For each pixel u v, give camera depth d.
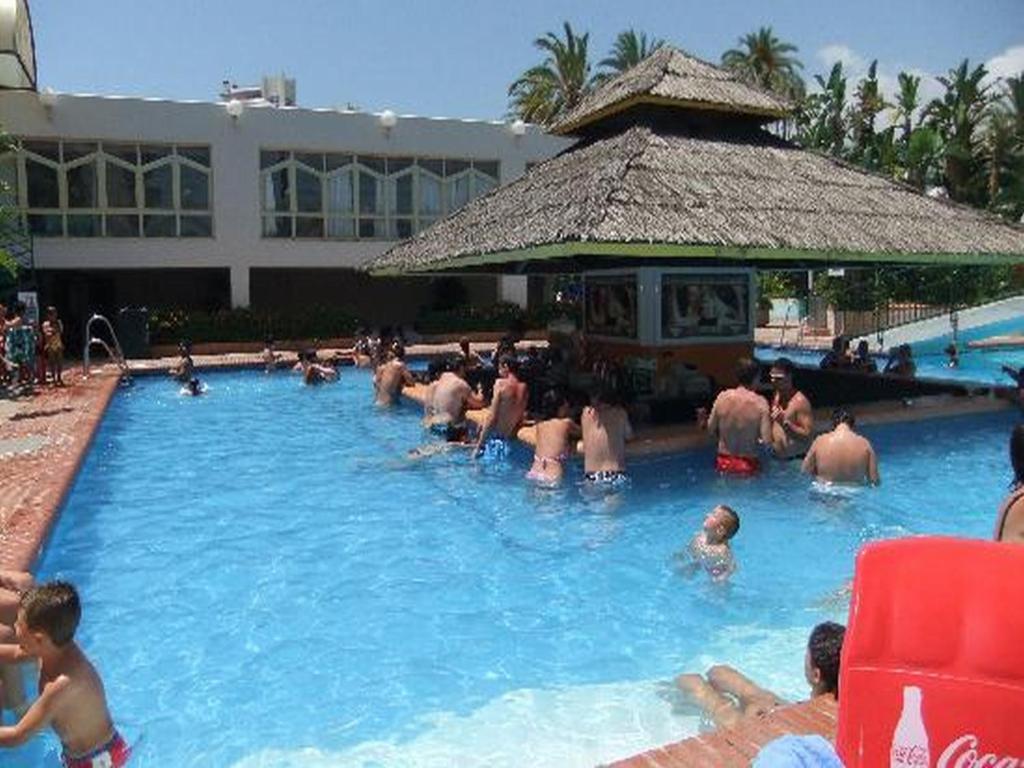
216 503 10.16
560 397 12.25
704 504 9.44
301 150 27.55
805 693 5.34
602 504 9.64
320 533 8.93
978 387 14.19
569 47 52.97
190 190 26.50
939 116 47.44
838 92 49.69
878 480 9.69
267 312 27.23
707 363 14.50
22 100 24.23
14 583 5.21
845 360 17.14
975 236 13.38
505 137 29.86
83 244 25.23
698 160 13.06
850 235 11.90
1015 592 2.60
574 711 5.21
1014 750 2.51
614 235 9.95
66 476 9.89
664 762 3.70
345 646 6.23
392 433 14.48
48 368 20.88
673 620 6.56
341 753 4.82
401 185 28.98
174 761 4.77
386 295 32.09
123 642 6.32
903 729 2.60
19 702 4.98
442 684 5.61
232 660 6.02
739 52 57.88
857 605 2.75
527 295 32.28
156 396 19.16
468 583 7.44
